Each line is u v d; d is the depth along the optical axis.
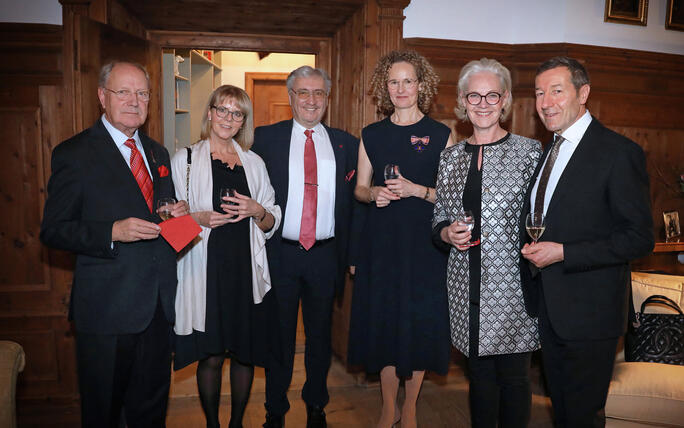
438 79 2.42
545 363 1.90
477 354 1.97
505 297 1.92
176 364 2.14
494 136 2.04
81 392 1.85
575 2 3.30
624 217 1.65
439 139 2.31
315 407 2.66
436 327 2.25
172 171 2.17
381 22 3.12
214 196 2.18
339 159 2.64
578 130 1.79
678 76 3.59
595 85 3.43
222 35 3.52
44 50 2.86
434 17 3.26
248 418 2.81
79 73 2.67
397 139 2.35
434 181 2.34
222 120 2.21
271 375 2.54
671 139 3.65
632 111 3.54
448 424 2.79
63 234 1.70
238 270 2.19
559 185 1.76
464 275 2.01
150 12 3.15
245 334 2.21
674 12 3.49
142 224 1.71
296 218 2.54
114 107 1.81
